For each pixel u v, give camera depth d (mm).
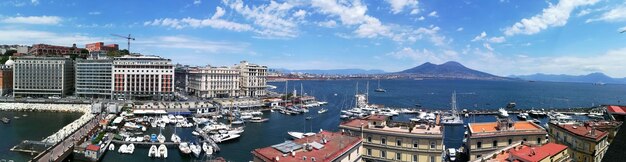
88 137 157125
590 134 97688
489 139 109188
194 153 136125
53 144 136750
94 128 173875
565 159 89188
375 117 116125
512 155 82125
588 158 96438
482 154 108750
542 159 79438
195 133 174500
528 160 77812
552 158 83688
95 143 143750
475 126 114688
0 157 128500
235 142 165375
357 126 108875
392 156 103000
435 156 99250
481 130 111500
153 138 154500
